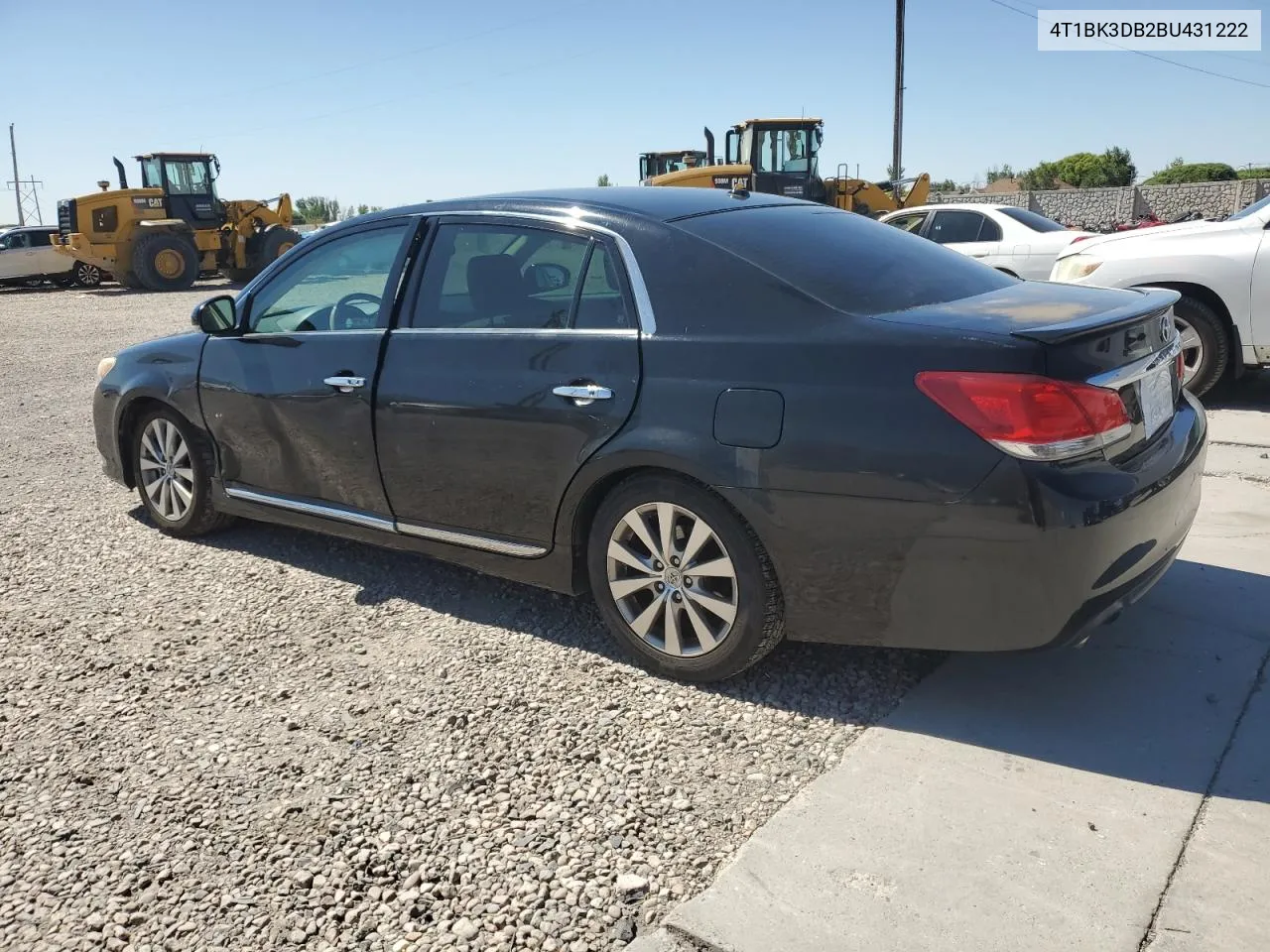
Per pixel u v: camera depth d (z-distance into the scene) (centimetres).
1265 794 262
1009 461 268
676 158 2642
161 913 241
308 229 3500
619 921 233
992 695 318
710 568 319
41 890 251
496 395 356
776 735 305
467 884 247
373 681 350
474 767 296
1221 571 398
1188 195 3453
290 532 511
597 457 331
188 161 2467
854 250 345
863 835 253
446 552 391
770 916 227
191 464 487
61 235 2445
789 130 1981
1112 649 341
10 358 1285
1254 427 623
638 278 333
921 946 217
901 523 282
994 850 246
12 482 638
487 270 374
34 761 308
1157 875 235
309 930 234
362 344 402
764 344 303
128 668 366
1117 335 288
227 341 460
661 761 295
